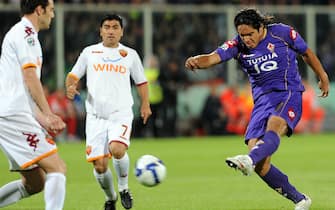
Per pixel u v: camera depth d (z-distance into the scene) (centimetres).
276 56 3203
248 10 3178
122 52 3562
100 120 3481
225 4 10475
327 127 10012
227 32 9962
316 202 3812
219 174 5362
